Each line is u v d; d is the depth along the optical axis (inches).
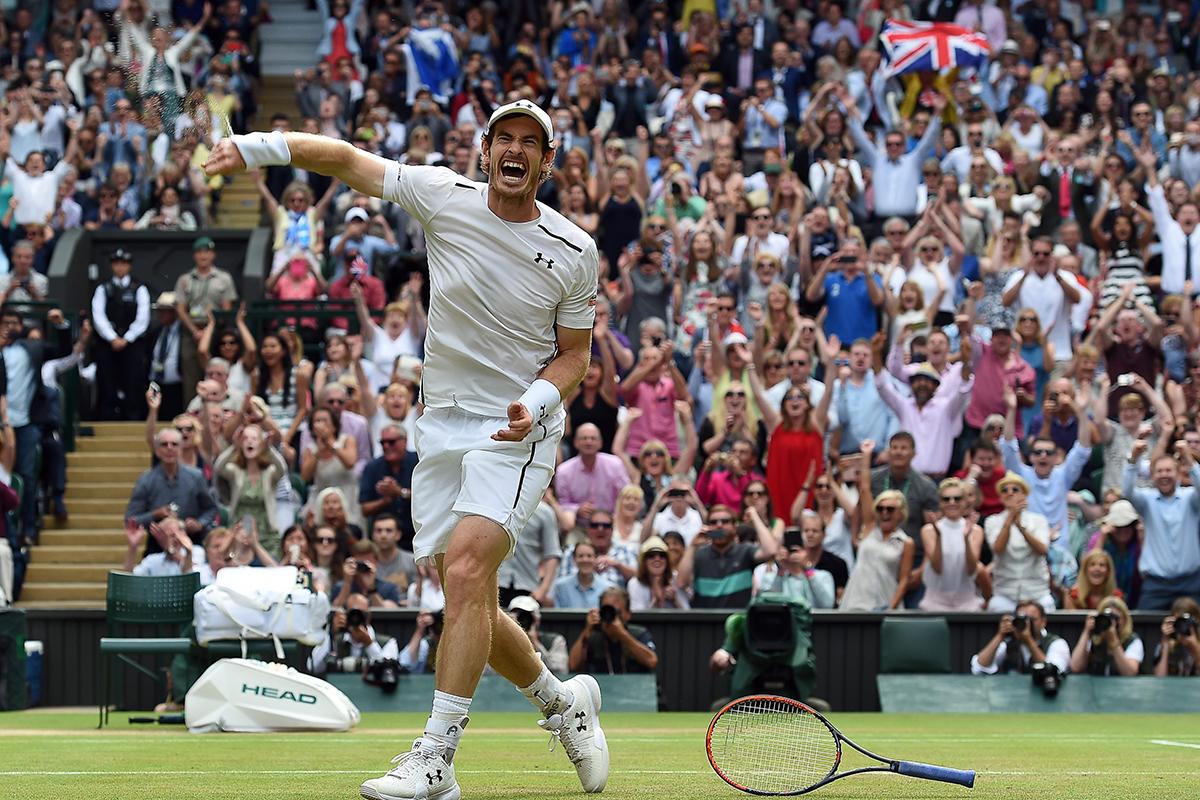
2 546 933.8
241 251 1242.6
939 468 1024.2
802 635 809.5
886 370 1039.6
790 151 1438.2
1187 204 1240.2
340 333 1091.3
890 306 1125.1
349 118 1457.9
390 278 1205.1
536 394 350.6
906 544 898.1
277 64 1704.0
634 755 511.8
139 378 1159.0
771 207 1246.9
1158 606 919.7
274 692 661.3
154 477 951.0
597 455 962.7
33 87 1425.9
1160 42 1598.2
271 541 943.7
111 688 880.3
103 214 1288.1
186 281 1174.3
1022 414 1074.7
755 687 811.4
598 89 1414.9
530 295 356.2
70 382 1122.0
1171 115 1434.5
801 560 882.8
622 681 832.3
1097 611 863.7
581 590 885.8
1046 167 1289.4
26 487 1031.6
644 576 890.1
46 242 1251.2
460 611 344.8
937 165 1267.2
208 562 895.7
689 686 863.1
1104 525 932.0
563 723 375.6
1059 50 1542.8
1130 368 1109.7
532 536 893.2
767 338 1074.1
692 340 1117.1
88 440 1121.4
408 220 1229.1
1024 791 395.2
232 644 710.5
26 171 1312.7
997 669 863.7
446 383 361.1
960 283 1179.3
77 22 1603.1
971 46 1387.8
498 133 351.6
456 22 1600.6
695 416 1068.5
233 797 365.7
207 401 1031.0
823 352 1031.6
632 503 927.7
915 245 1171.3
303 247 1209.4
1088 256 1263.5
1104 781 425.7
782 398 1028.5
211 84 1444.4
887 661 859.4
